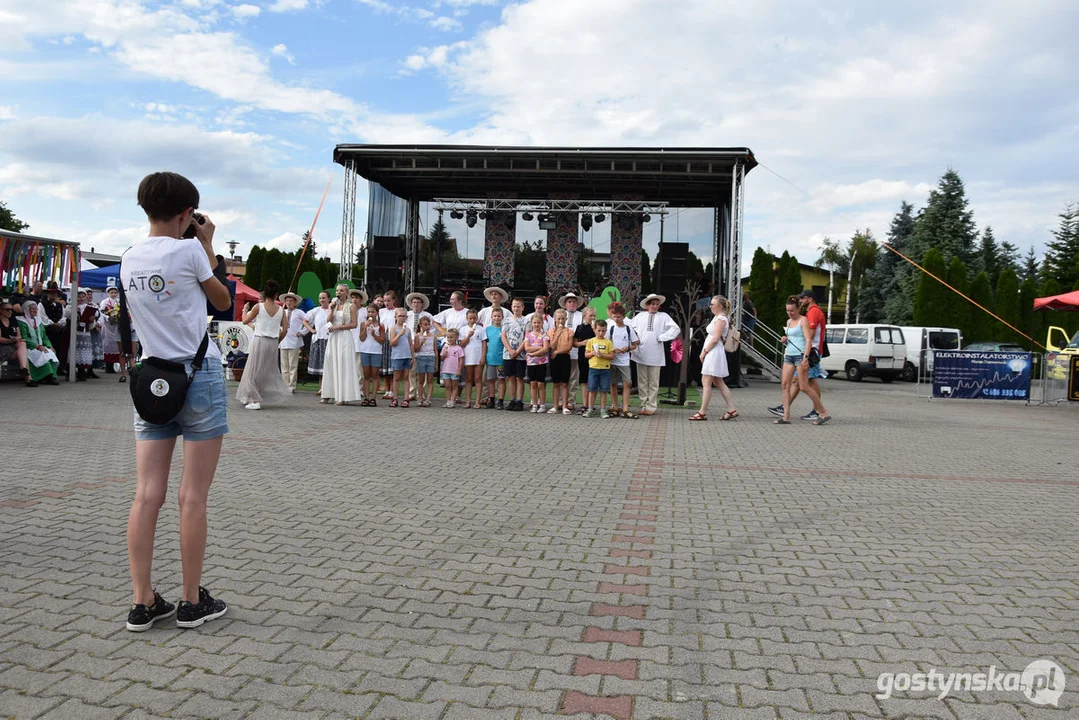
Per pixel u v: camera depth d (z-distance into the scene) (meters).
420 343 13.03
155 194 3.43
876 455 9.02
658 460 8.25
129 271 3.35
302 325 15.37
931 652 3.34
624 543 4.96
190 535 3.43
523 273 23.52
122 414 10.91
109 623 3.46
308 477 6.78
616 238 23.25
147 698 2.78
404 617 3.60
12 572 4.11
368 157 19.72
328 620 3.54
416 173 21.41
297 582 4.04
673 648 3.33
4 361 14.91
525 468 7.52
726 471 7.68
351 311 12.68
